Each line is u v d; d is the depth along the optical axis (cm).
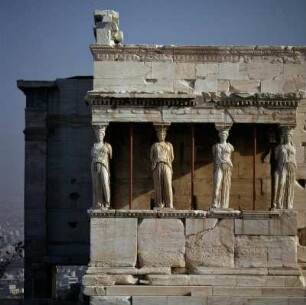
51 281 3619
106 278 2919
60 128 3588
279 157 2994
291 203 2994
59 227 3575
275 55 3050
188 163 3102
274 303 2870
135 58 3025
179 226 2959
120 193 3108
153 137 3112
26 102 3575
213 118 2981
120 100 2962
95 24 3047
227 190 2975
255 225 2964
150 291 2897
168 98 2962
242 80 3036
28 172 3575
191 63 3031
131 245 2952
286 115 2991
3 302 3303
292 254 2964
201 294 2895
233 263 2956
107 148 2980
